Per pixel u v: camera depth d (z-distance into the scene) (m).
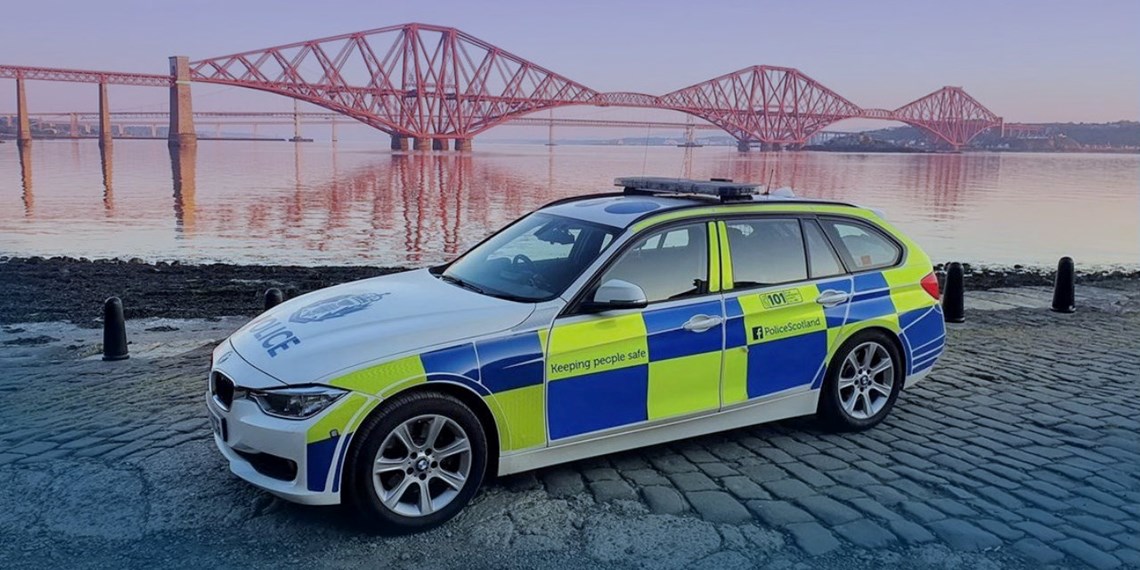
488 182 56.38
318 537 3.73
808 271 4.99
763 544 3.69
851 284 5.11
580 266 4.30
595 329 4.16
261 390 3.67
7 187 43.75
